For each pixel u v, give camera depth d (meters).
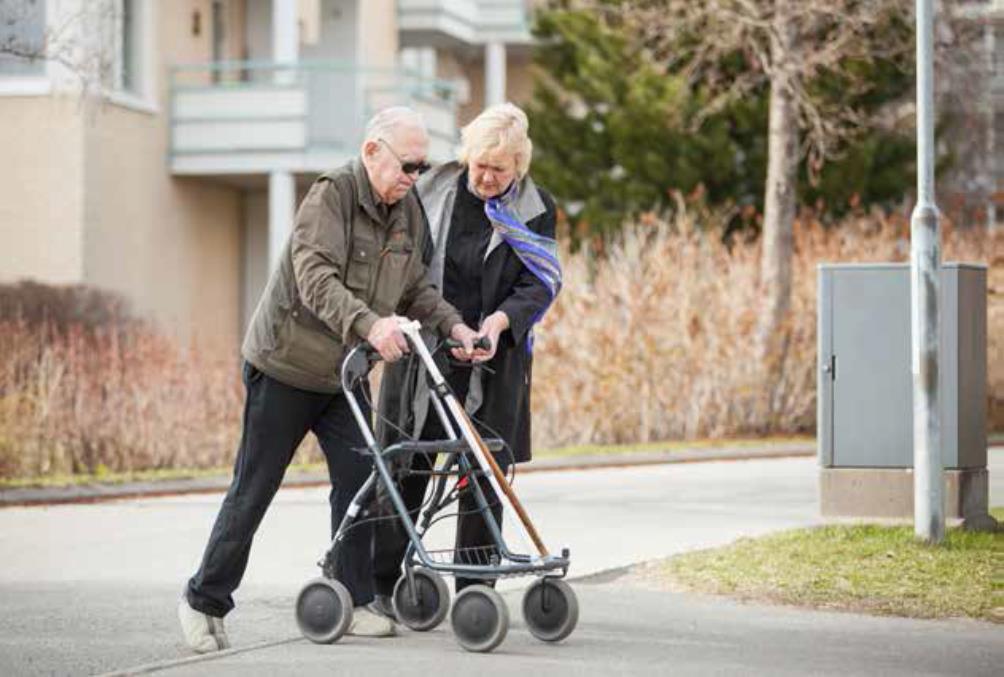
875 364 24.39
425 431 17.17
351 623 16.31
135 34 57.84
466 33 78.75
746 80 54.59
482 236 17.16
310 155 59.34
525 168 17.11
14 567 22.20
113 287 55.62
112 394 37.50
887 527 23.70
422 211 17.12
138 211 57.59
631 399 44.53
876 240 49.62
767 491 31.72
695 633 16.78
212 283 63.53
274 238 59.53
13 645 16.77
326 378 16.11
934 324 21.95
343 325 15.59
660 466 38.34
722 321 45.59
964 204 57.81
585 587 19.66
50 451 36.53
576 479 34.72
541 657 15.52
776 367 46.31
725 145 58.88
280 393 16.11
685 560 21.44
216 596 16.09
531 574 15.77
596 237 49.44
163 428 37.78
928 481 22.08
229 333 64.94
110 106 55.16
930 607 18.20
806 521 26.62
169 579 21.17
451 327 16.55
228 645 16.16
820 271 24.64
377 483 16.47
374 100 65.56
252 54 67.44
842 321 24.50
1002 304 49.75
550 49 62.66
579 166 60.94
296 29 62.16
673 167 59.34
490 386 17.02
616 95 60.56
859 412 24.44
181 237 60.81
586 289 44.53
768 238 48.16
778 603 18.52
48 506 30.20
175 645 16.78
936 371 21.98
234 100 59.69
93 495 31.45
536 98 62.16
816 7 47.44
